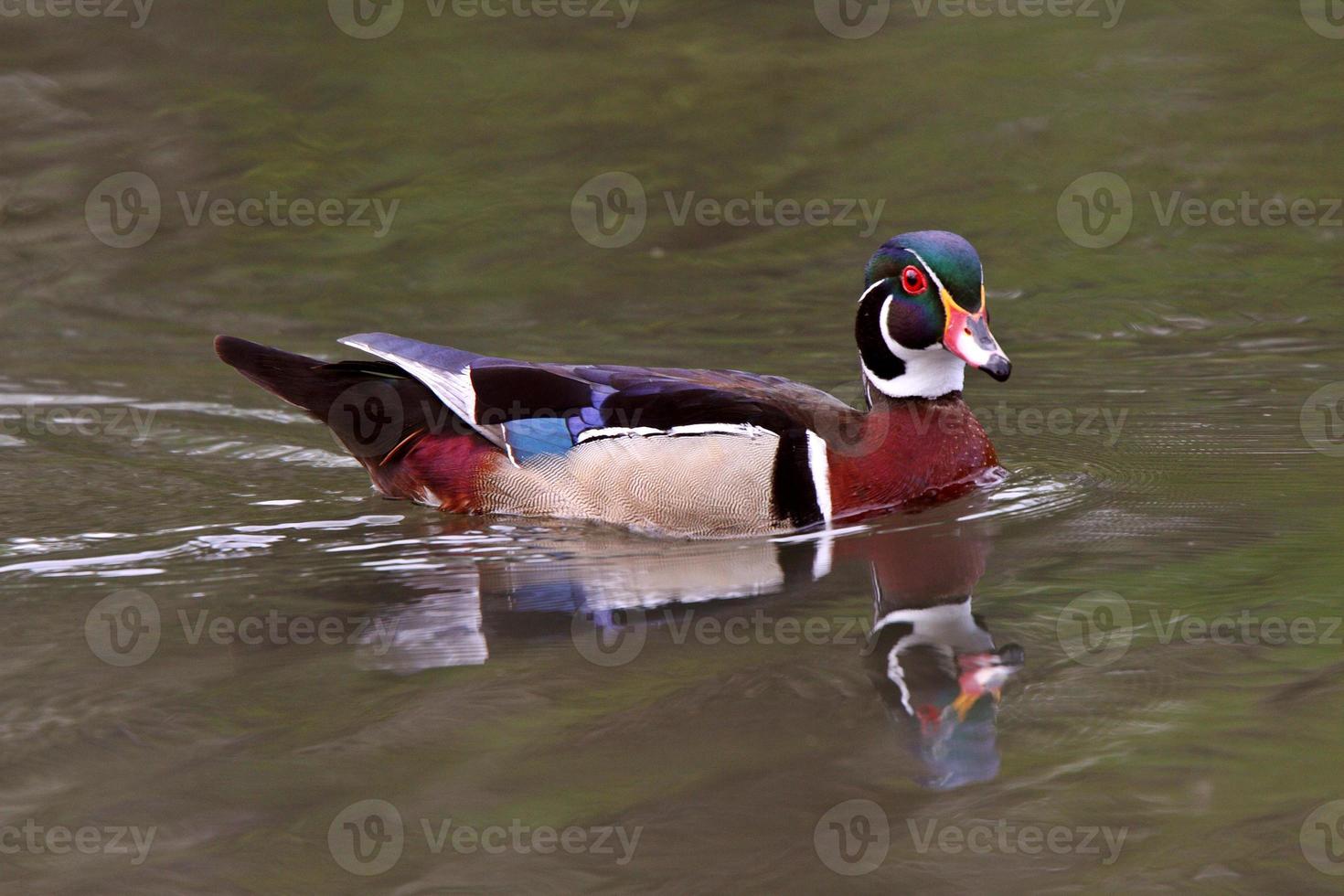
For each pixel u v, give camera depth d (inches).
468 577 410.0
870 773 289.9
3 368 631.8
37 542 443.8
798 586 396.2
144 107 827.4
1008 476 495.5
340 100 848.9
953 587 390.0
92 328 675.4
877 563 414.0
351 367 492.7
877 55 908.6
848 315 681.0
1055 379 608.1
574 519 465.1
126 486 502.0
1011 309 685.3
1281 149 804.6
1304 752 292.8
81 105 826.2
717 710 316.5
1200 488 472.7
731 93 861.2
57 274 724.0
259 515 474.6
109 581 406.9
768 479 450.9
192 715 318.0
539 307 695.7
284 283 719.7
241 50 876.0
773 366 623.2
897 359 479.5
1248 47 901.8
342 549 437.1
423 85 861.2
